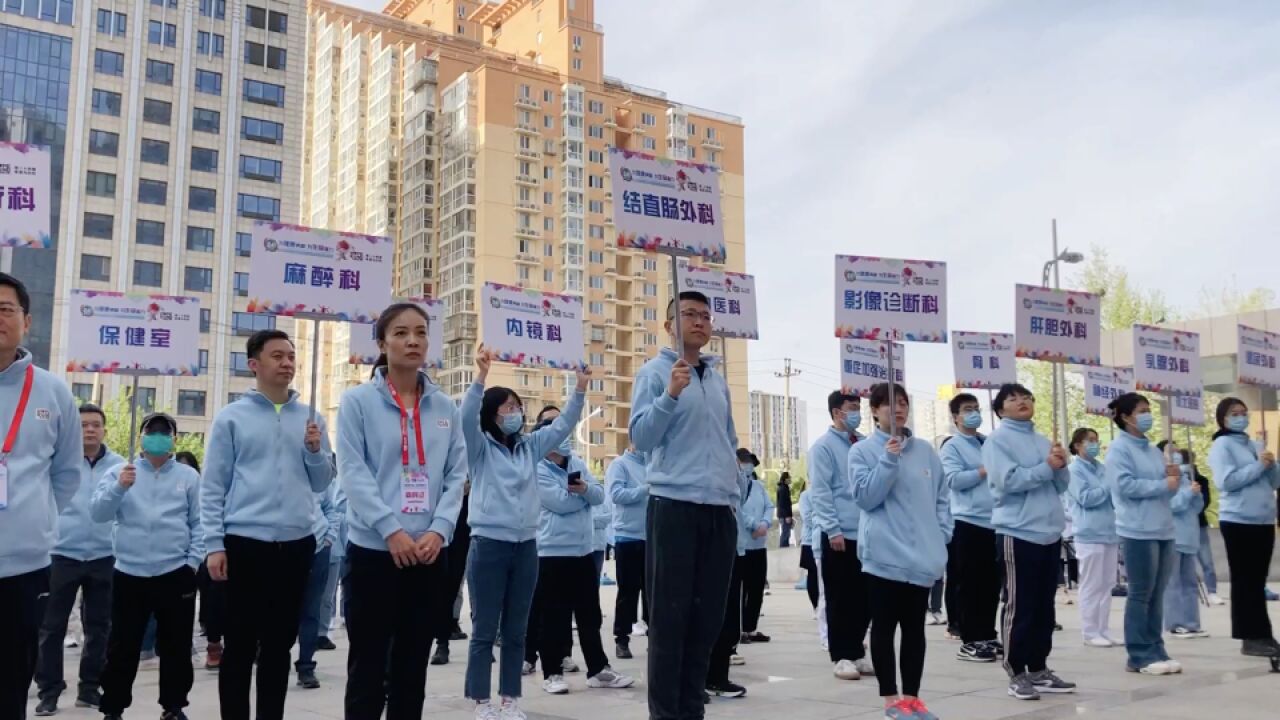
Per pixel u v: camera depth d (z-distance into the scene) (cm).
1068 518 1442
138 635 639
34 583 428
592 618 761
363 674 438
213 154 6050
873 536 583
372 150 7750
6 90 5478
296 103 6378
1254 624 807
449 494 464
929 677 752
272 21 6334
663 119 7775
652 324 7562
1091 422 2961
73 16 5706
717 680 682
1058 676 739
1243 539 809
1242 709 602
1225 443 819
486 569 619
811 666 842
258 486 514
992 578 850
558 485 756
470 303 6838
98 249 5634
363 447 458
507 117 7062
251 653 507
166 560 640
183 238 5897
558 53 7562
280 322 6116
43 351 5409
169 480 662
